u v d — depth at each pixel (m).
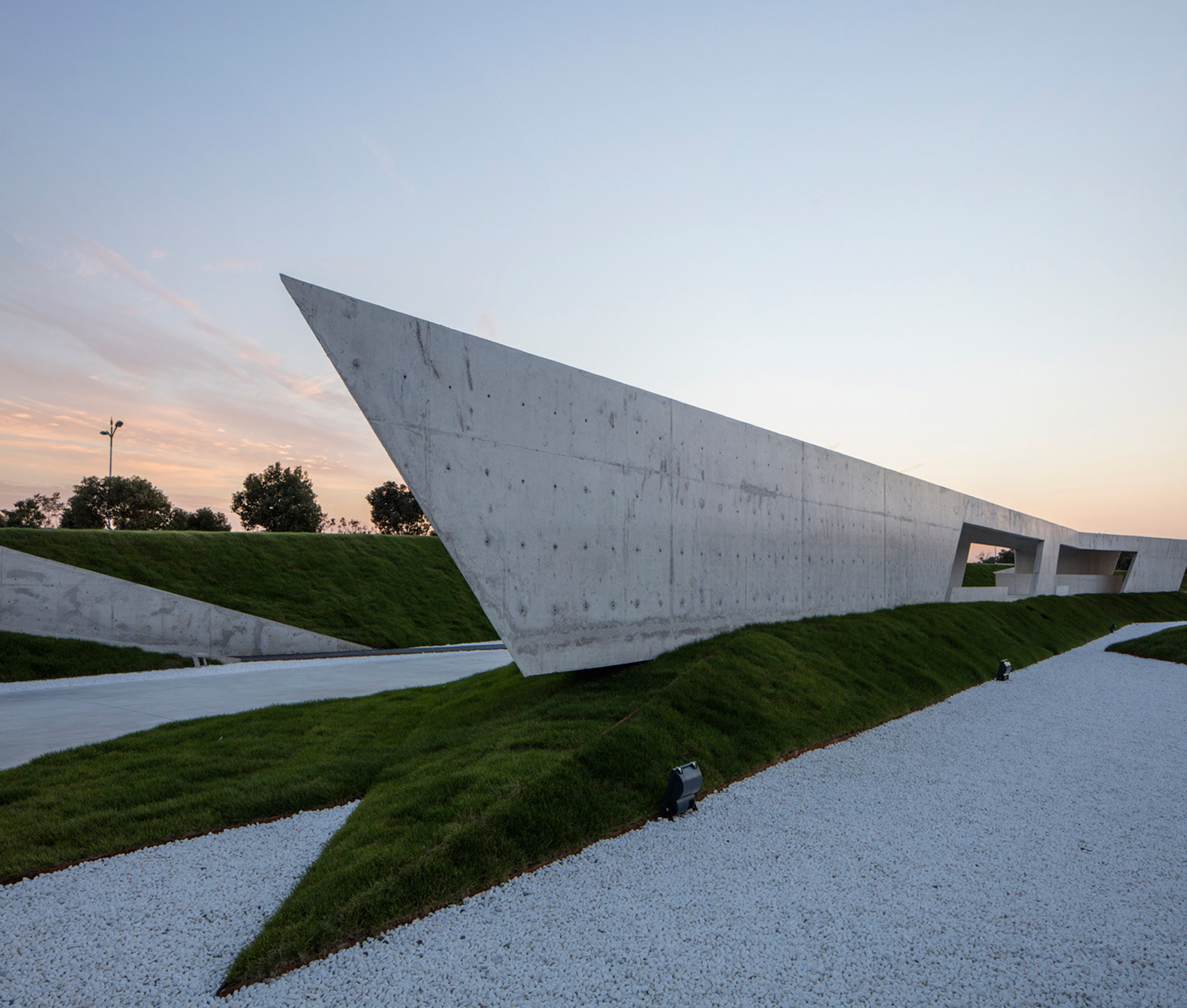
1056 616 23.62
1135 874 4.51
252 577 19.45
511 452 7.25
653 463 9.09
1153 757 7.60
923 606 17.34
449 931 3.55
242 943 3.42
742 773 6.31
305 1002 2.97
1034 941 3.60
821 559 13.30
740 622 10.72
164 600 15.64
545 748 5.82
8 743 7.44
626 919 3.72
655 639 8.98
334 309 5.92
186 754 6.55
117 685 12.19
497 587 6.98
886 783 6.32
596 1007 2.95
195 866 4.29
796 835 5.00
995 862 4.63
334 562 21.66
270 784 5.61
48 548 17.02
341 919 3.53
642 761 5.79
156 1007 2.93
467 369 6.89
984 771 6.83
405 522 59.41
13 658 13.16
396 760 6.22
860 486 14.98
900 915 3.85
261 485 44.09
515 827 4.54
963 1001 3.06
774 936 3.58
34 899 3.87
